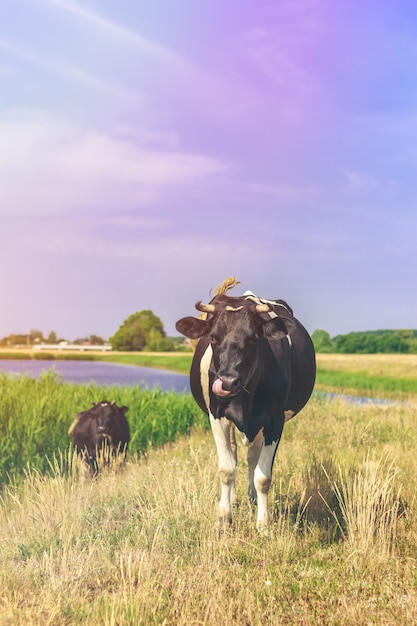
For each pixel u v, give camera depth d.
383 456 9.43
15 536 6.89
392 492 7.23
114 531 6.71
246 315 6.09
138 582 5.32
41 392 15.61
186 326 6.33
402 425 12.89
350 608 4.84
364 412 15.68
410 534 6.27
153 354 120.56
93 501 8.00
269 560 5.73
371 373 48.47
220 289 7.76
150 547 6.14
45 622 4.66
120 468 11.85
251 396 6.39
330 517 6.86
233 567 5.57
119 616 4.61
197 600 4.96
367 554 5.72
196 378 7.07
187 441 14.38
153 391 19.42
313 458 8.73
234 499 7.11
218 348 6.04
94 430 12.77
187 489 7.14
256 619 4.67
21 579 5.59
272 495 7.34
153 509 6.83
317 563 5.67
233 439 7.32
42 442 13.18
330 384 41.84
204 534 6.21
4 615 4.77
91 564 5.75
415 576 5.29
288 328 6.08
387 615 4.74
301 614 4.83
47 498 7.82
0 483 11.49
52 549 6.08
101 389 19.09
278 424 6.70
